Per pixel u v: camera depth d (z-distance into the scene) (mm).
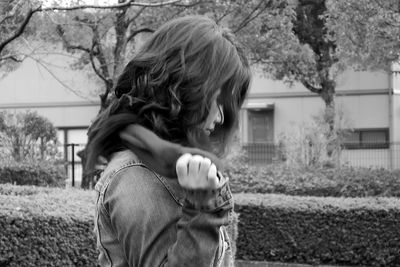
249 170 10578
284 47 12156
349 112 17938
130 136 1380
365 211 6918
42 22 9219
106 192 1410
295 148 13141
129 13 10516
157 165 1311
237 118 1531
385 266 6887
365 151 16766
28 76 21172
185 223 1266
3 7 7562
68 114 21016
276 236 7051
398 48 9719
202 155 1280
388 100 19234
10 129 12656
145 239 1324
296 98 19797
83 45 10844
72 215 4930
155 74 1427
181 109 1401
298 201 7262
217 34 1464
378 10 9547
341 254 6953
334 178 9984
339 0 9930
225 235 1549
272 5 10664
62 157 13641
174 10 10461
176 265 1254
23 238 4633
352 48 10625
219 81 1417
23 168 11211
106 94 10133
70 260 4871
